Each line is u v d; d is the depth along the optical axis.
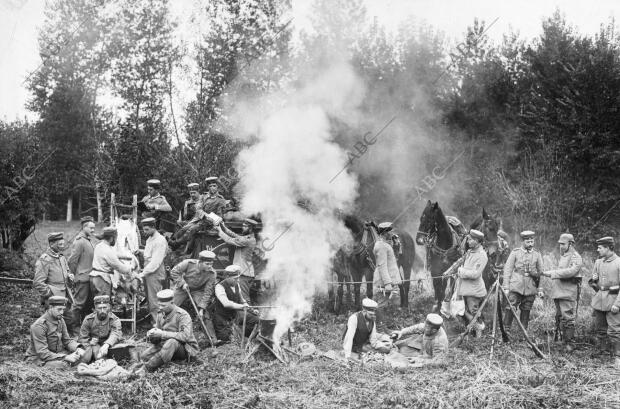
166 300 10.32
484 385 8.84
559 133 23.89
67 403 8.35
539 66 25.98
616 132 23.66
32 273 19.62
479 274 11.98
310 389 8.88
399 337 11.06
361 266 14.35
